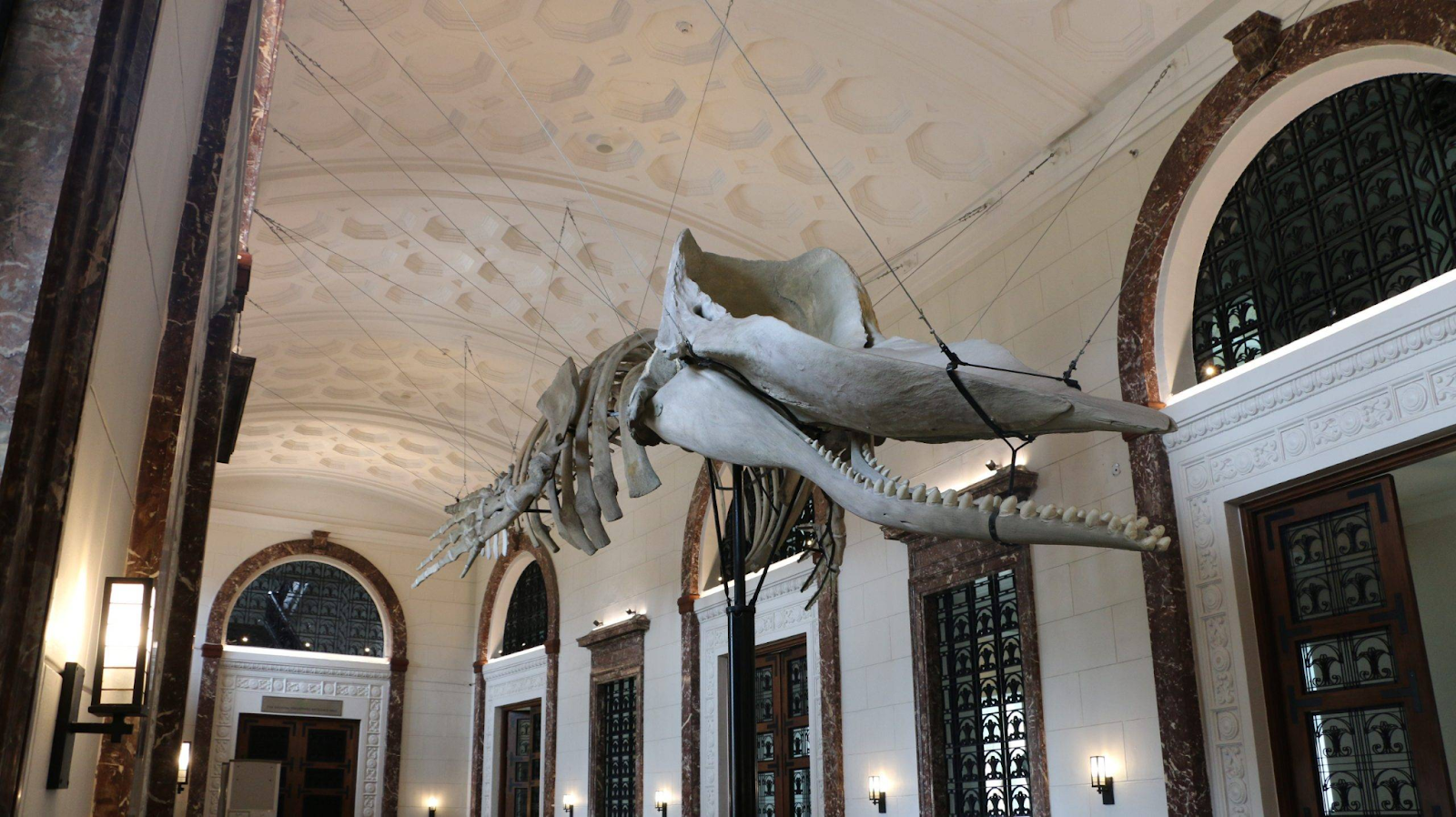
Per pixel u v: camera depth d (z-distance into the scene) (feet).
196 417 22.00
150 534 14.76
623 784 48.62
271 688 58.70
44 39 6.76
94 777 12.28
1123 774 25.08
